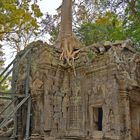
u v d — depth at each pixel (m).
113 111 12.66
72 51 17.59
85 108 14.19
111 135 12.43
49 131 14.05
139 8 19.80
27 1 22.78
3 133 16.97
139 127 13.84
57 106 14.77
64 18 20.33
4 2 20.59
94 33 26.66
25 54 15.02
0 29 21.84
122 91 12.84
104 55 13.94
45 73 14.85
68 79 15.62
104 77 13.62
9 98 14.44
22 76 16.06
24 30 26.38
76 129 14.20
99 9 25.17
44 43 16.31
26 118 15.41
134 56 14.27
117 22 24.70
